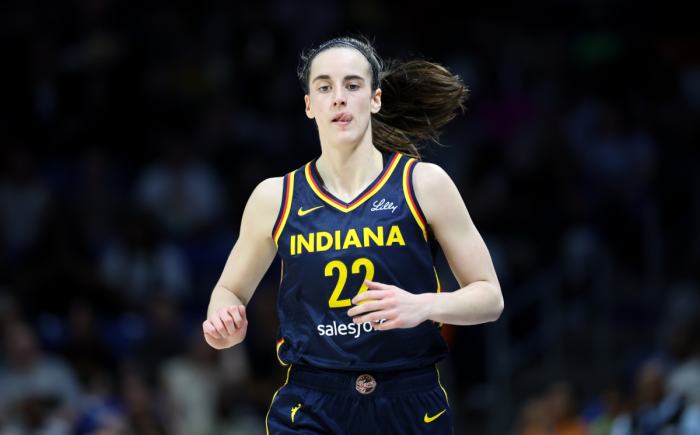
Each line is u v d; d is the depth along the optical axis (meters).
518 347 31.14
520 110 35.25
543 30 39.88
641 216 33.78
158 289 27.64
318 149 32.34
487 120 35.06
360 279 10.26
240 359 25.38
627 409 22.67
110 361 24.50
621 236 33.59
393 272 10.27
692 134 36.03
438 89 12.09
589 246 32.31
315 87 10.54
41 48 32.28
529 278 30.95
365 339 10.23
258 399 24.30
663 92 37.06
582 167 34.28
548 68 37.97
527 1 39.97
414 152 12.17
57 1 33.66
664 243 34.09
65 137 31.47
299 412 10.52
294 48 34.69
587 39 39.19
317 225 10.42
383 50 35.16
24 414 20.28
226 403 23.81
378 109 10.84
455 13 38.38
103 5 33.62
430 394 10.56
